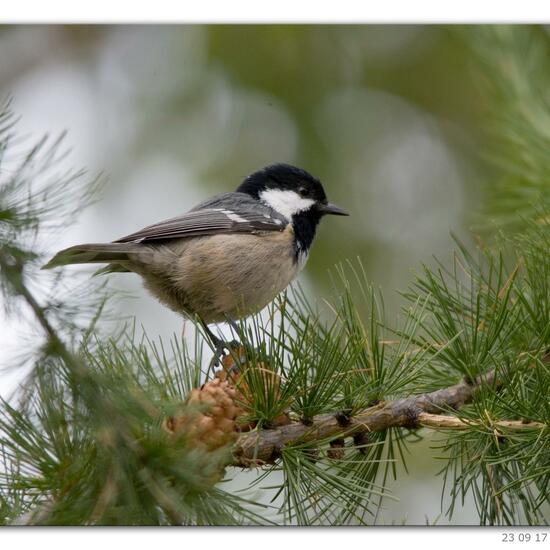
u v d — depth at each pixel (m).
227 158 15.80
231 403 5.42
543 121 9.27
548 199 8.45
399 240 15.72
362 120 16.28
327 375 6.00
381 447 6.28
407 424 6.16
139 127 15.98
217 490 5.11
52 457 5.06
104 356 4.90
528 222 6.89
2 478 5.08
